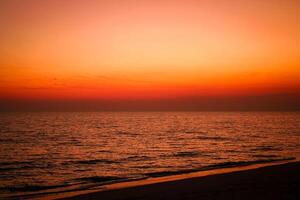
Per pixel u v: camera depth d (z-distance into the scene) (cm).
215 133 5975
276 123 10500
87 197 1180
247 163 2303
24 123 10700
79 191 1466
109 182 1720
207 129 7294
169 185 1370
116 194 1218
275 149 3406
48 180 1923
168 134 5828
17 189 1645
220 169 2033
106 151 3434
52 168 2392
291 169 1700
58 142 4412
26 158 2936
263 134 5622
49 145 4038
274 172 1602
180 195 1165
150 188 1317
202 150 3409
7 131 6625
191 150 3425
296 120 13550
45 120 13812
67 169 2344
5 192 1562
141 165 2480
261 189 1194
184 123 10850
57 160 2809
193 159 2756
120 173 2127
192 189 1262
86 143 4275
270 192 1138
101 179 1903
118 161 2717
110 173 2141
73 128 7881
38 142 4403
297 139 4603
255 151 3259
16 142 4397
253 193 1131
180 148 3634
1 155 3133
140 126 8912
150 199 1122
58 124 10081
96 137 5238
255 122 11456
